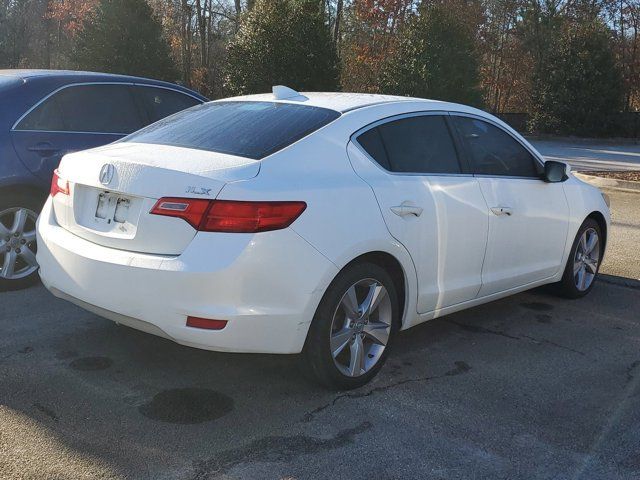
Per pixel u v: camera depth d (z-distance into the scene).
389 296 3.85
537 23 38.50
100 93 5.82
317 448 3.12
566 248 5.41
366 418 3.44
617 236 8.51
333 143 3.73
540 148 26.73
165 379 3.80
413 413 3.52
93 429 3.20
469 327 4.98
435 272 4.13
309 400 3.62
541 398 3.77
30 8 41.19
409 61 23.98
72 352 4.11
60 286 3.68
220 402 3.55
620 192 13.02
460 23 25.36
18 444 3.03
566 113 31.83
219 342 3.20
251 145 3.62
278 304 3.28
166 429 3.23
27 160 5.15
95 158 3.64
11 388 3.59
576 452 3.19
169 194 3.26
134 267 3.27
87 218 3.64
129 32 20.41
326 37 20.17
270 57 19.83
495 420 3.48
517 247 4.81
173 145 3.78
